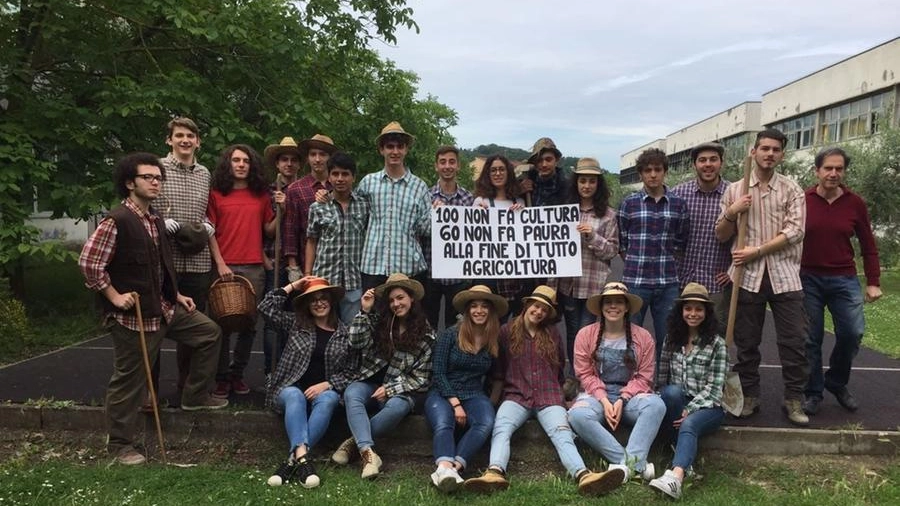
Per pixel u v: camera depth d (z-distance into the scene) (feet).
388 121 36.60
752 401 16.61
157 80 28.50
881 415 16.81
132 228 14.15
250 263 17.22
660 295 16.69
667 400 14.83
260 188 17.54
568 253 17.42
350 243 16.84
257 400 17.53
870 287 17.01
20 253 23.98
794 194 15.58
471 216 17.54
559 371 15.67
